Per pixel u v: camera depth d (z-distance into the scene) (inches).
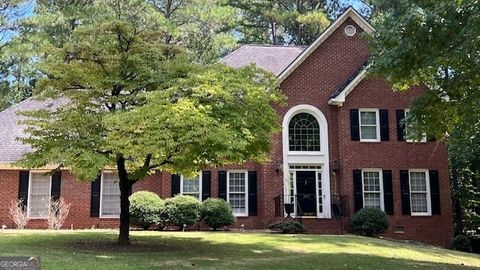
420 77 644.7
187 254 589.0
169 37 1296.8
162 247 654.5
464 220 1259.2
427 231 1009.5
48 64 612.7
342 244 741.3
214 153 574.2
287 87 1053.2
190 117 534.0
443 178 1034.1
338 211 979.9
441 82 636.7
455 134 808.3
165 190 1019.3
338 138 1045.8
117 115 553.9
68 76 612.7
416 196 1029.8
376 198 1017.5
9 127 1054.4
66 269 443.8
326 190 1022.4
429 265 600.7
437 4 545.0
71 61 626.8
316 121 1058.1
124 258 537.0
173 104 560.7
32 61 1502.2
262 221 1010.1
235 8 1523.1
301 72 1064.8
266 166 1016.9
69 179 1006.4
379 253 689.6
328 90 1063.6
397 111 1045.8
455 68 607.2
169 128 555.5
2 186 986.7
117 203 1022.4
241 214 1018.7
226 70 642.8
